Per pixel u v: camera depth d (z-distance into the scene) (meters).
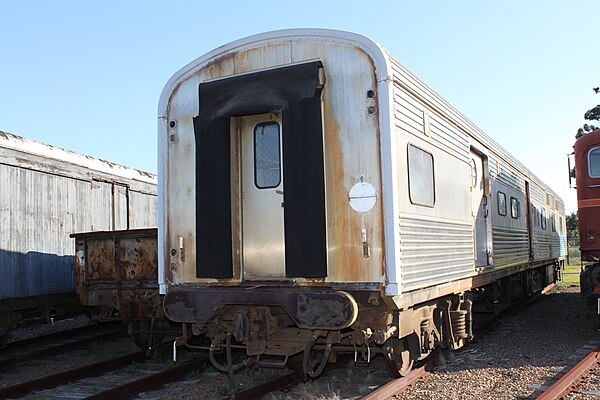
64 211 10.49
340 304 5.41
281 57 6.12
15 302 9.30
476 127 9.19
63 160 10.53
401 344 6.37
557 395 5.78
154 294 8.42
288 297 5.64
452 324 7.76
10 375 7.97
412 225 5.99
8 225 9.24
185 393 6.50
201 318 6.05
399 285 5.45
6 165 9.27
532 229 14.26
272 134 6.28
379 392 5.75
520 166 13.10
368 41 5.73
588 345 8.87
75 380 7.27
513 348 8.81
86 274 9.12
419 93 6.54
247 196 6.33
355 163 5.69
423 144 6.55
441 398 5.92
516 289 13.44
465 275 7.86
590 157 10.44
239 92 6.11
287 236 5.80
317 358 6.56
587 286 10.16
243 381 7.04
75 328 12.10
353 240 5.64
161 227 6.65
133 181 12.59
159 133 6.74
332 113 5.83
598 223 10.28
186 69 6.67
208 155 6.21
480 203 9.33
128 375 7.59
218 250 6.13
